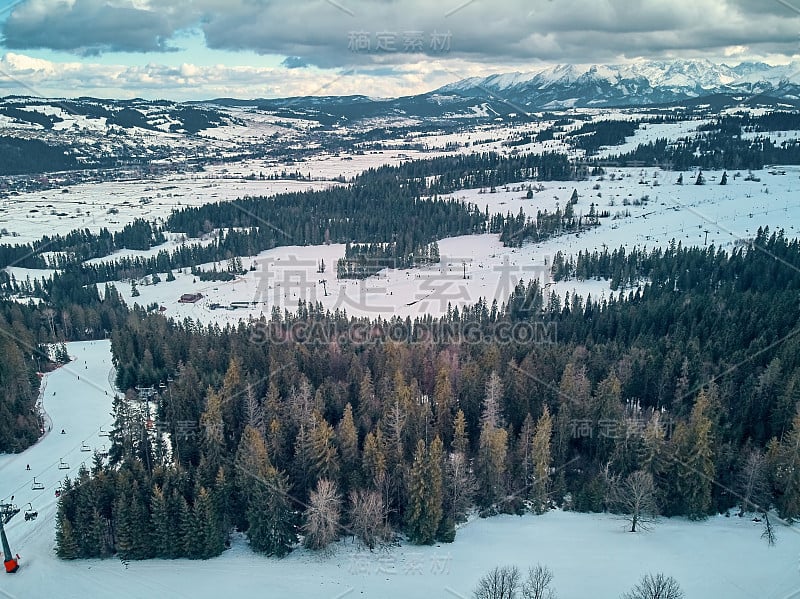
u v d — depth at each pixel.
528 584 57.28
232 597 59.50
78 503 67.44
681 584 58.06
